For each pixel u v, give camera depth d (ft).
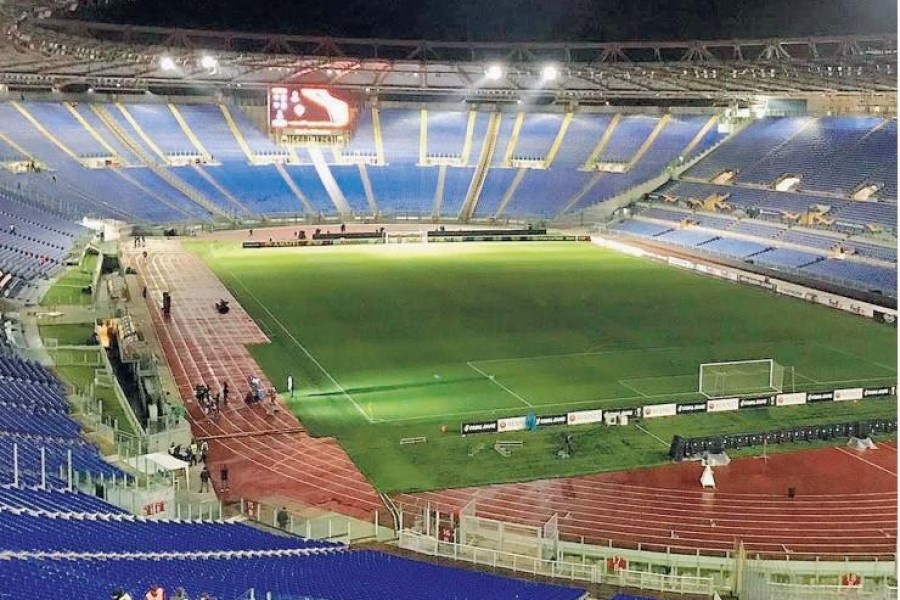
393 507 92.63
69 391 117.91
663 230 276.41
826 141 278.87
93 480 86.07
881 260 209.05
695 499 94.89
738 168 291.38
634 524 89.25
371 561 76.59
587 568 78.84
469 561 80.84
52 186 258.78
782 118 307.17
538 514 91.30
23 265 180.96
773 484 98.53
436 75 314.14
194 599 56.90
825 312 183.83
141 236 261.44
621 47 284.00
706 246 253.44
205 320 171.22
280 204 298.56
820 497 95.40
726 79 260.83
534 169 319.68
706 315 180.04
